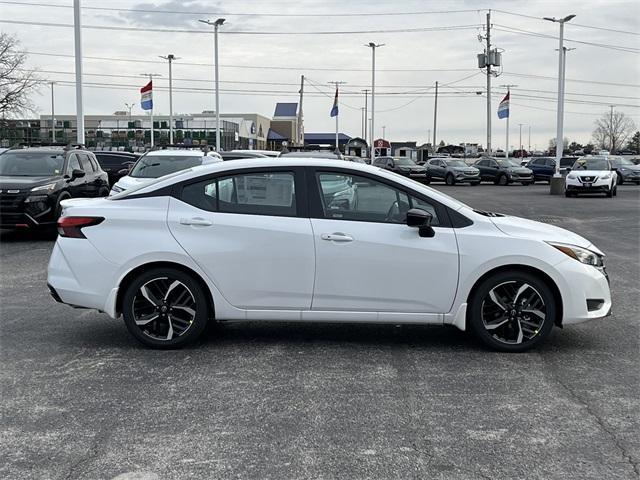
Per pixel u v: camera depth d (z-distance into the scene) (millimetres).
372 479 3516
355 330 6504
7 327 6559
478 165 45406
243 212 5664
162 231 5621
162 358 5559
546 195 30719
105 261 5613
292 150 17969
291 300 5617
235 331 6438
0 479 3496
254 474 3559
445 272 5543
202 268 5586
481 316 5668
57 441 3963
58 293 5715
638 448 3908
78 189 14070
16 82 55219
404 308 5613
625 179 41594
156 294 5730
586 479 3533
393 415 4371
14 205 12227
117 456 3766
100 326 6613
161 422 4242
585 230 15922
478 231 5617
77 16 22766
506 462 3719
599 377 5148
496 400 4648
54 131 63094
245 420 4277
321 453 3811
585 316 5633
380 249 5527
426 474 3570
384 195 5680
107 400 4617
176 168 14750
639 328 6645
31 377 5082
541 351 5816
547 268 5543
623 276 9695
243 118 82125
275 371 5242
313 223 5586
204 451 3832
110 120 78312
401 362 5492
